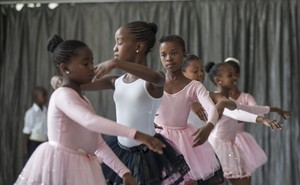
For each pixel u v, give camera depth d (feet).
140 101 9.20
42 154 8.06
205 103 10.30
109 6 27.09
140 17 26.71
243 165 14.83
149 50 9.66
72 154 8.07
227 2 26.03
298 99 25.14
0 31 27.71
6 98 27.53
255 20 25.71
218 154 14.26
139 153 9.46
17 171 27.12
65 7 27.43
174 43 10.67
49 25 27.50
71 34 27.22
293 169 24.81
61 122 8.02
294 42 25.40
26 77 27.53
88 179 8.04
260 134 25.04
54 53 8.25
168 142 9.82
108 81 9.91
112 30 26.96
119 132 7.33
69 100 7.75
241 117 12.54
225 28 25.96
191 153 10.90
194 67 13.16
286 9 25.50
